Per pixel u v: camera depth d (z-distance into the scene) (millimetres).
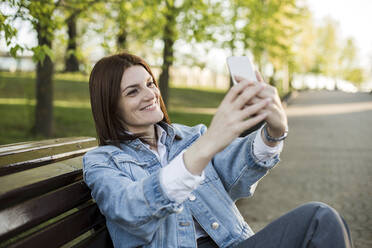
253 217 4234
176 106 19531
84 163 1553
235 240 1619
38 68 8391
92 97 1693
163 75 11500
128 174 1555
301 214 1429
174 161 1232
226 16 6824
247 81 1140
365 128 12789
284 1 12648
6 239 1082
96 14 5590
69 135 9148
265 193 5188
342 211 4395
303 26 28594
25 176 1317
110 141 1675
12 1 3160
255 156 1632
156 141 1804
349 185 5535
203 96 25188
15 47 2910
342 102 27766
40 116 8500
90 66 4434
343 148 8898
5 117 9891
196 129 1889
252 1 8414
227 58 1267
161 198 1229
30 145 1754
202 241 1644
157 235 1482
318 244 1334
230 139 1131
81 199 1478
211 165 1771
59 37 4355
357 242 3453
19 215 1143
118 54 1715
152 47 6828
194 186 1221
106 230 1603
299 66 41438
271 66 22891
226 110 1135
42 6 3828
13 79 17438
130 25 6125
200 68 7125
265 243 1461
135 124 1690
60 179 1379
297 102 28703
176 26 6234
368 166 6781
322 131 12250
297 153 8297
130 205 1272
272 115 1217
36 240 1198
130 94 1659
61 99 15461
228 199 1714
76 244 1422
